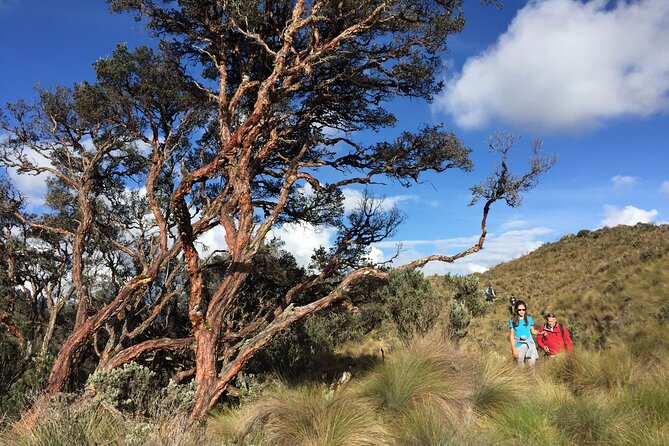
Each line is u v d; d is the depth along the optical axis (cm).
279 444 541
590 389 704
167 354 1184
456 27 1041
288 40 971
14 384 776
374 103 1270
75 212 1609
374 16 988
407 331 908
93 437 482
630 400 583
